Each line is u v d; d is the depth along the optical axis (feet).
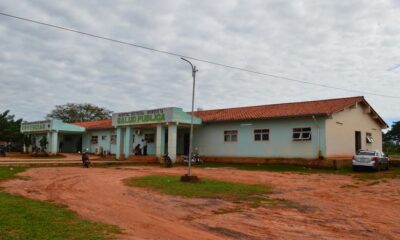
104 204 37.81
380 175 69.82
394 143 209.05
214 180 59.21
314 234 28.14
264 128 96.89
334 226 30.91
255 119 96.94
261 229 29.32
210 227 29.63
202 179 59.88
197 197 43.09
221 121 105.09
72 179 58.18
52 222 27.66
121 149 114.52
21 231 24.47
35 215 29.68
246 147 100.58
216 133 108.78
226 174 71.41
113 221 30.22
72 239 23.18
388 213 36.76
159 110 101.09
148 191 46.60
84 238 23.61
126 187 49.85
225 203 40.06
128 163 96.68
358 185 57.31
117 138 115.14
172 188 48.80
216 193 45.98
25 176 59.93
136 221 30.71
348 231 29.37
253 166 90.79
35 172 66.74
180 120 99.86
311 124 87.35
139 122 106.42
